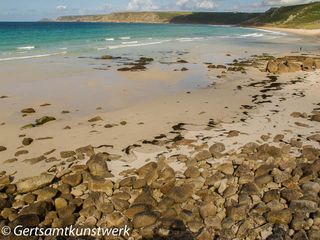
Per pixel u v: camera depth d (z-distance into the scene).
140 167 10.29
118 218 7.52
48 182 9.09
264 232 6.93
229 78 23.80
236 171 9.54
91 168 9.88
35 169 10.26
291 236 6.79
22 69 26.08
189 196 8.30
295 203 7.61
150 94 19.16
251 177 9.06
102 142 12.23
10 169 10.24
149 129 13.47
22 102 17.27
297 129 13.30
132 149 11.62
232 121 14.35
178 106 16.64
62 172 9.73
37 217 7.48
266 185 8.74
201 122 14.26
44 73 24.86
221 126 13.74
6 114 15.31
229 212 7.53
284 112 15.52
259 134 12.82
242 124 13.95
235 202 7.99
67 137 12.70
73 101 17.59
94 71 26.22
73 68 27.41
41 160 10.82
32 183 8.91
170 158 10.78
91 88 20.50
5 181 9.32
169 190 8.61
